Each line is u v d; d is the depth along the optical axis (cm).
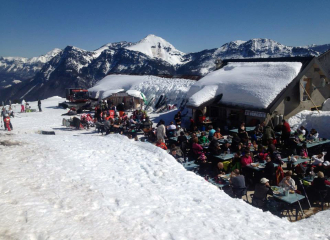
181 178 854
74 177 764
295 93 1852
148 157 1038
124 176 827
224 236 525
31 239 432
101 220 522
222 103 2006
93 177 785
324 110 1947
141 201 650
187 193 743
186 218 588
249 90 1867
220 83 2127
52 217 504
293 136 1417
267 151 1162
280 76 1820
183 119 2277
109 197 646
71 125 2162
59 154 1002
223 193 795
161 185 782
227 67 2414
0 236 425
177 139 1462
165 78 3628
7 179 686
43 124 2328
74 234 456
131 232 489
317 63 1869
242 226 585
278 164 1066
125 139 1360
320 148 1413
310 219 775
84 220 514
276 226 618
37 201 568
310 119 1727
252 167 1041
